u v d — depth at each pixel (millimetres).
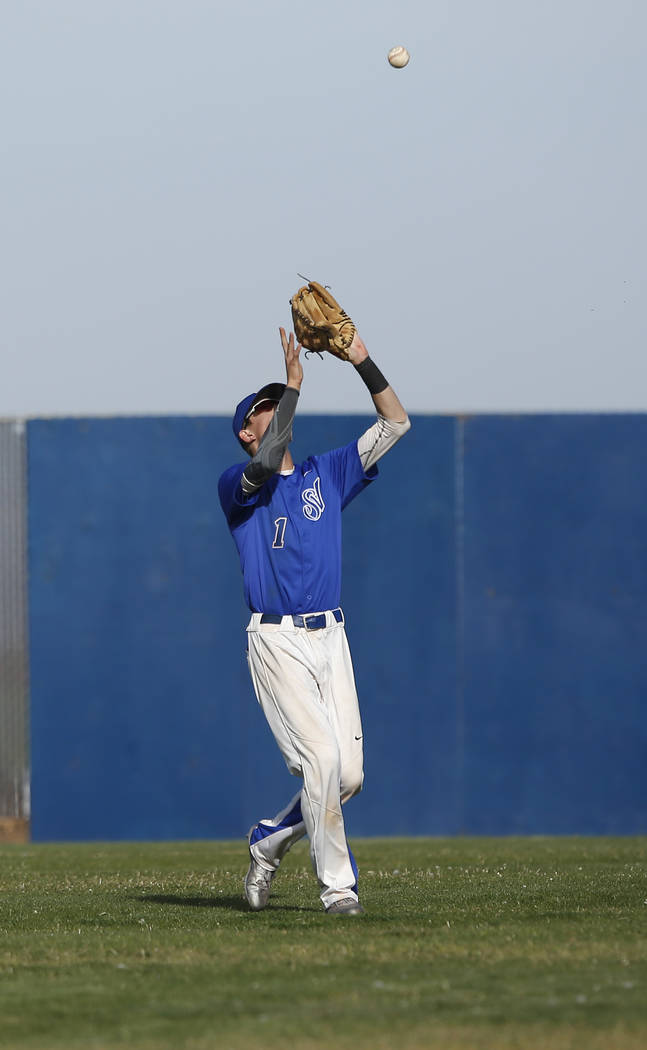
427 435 51281
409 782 50906
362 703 50906
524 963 16281
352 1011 13969
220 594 51188
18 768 51000
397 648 51031
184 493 51250
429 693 51094
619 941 17766
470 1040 12711
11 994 15109
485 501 51406
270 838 21719
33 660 51125
